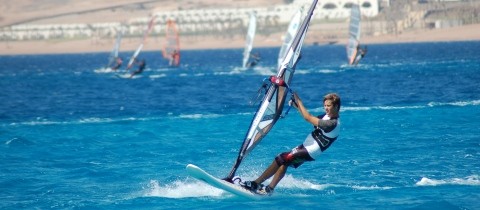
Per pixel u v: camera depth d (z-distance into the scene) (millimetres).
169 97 152250
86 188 58312
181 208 50094
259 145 79875
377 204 49844
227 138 86250
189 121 105062
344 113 107812
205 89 175875
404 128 89062
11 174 65125
